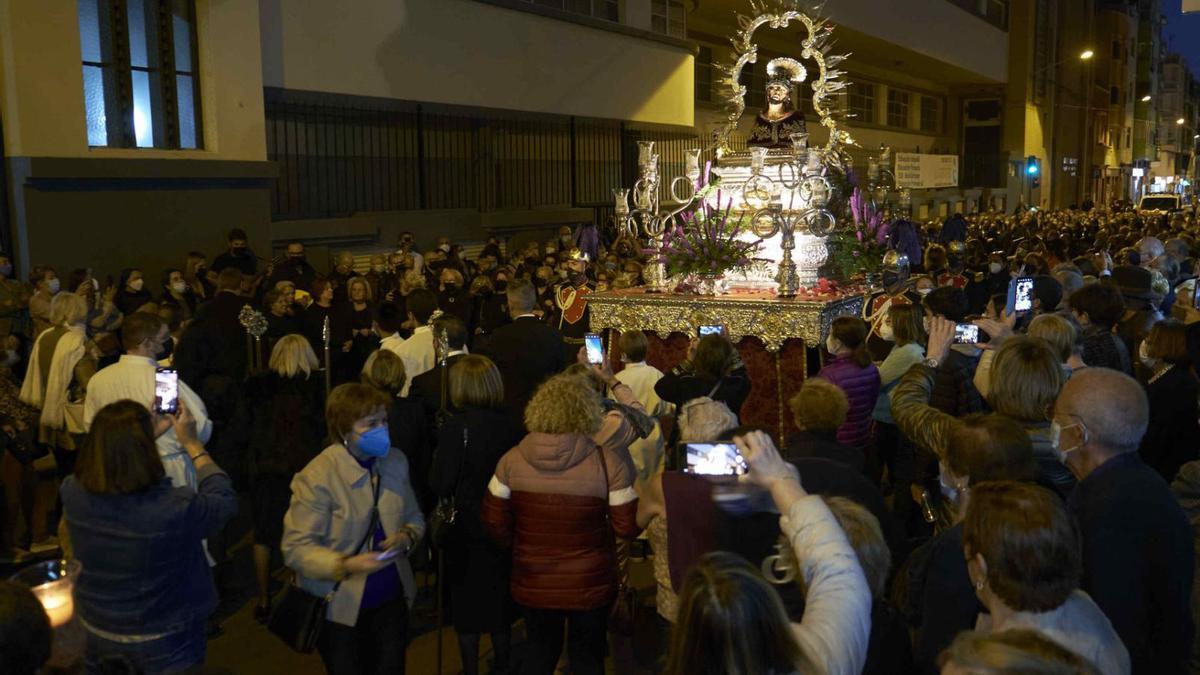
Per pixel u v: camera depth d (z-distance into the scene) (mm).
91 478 3473
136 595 3514
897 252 9641
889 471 7145
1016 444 3277
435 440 5816
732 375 5660
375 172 16094
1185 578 3070
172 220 11867
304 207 14742
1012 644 1713
